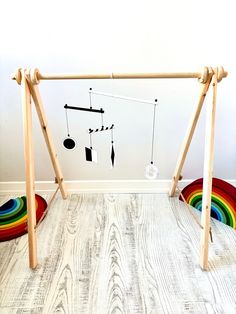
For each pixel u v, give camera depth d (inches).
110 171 66.6
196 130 62.4
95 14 53.5
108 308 38.5
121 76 41.9
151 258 47.4
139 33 54.8
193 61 56.8
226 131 62.5
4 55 55.7
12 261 46.8
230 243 51.1
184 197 63.6
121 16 53.7
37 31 54.4
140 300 39.7
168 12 53.4
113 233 53.7
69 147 60.2
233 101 59.7
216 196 58.0
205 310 38.2
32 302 39.4
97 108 60.6
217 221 57.5
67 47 55.6
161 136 63.3
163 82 58.6
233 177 67.1
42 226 55.6
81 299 39.9
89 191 67.8
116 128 62.4
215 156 65.1
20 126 61.8
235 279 43.2
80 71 57.4
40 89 58.6
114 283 42.4
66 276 43.8
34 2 52.5
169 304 39.1
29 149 43.5
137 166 66.2
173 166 66.2
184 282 42.6
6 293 40.8
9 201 62.7
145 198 65.8
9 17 53.3
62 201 64.3
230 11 53.2
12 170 65.9
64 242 51.3
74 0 52.6
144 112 61.1
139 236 52.9
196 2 52.7
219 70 40.6
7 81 57.7
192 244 50.8
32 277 43.6
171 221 57.4
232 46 55.7
